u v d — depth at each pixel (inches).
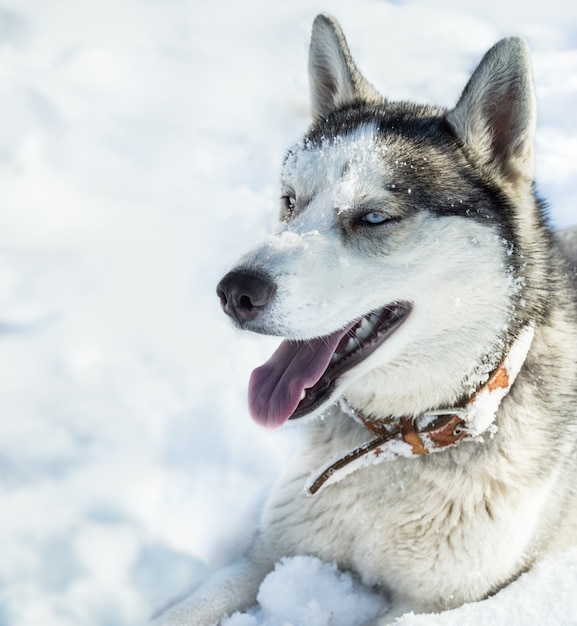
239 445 125.9
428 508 94.2
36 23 269.4
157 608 98.3
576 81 259.6
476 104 95.1
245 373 139.5
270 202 190.1
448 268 90.7
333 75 115.3
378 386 95.1
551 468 96.0
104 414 127.3
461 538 93.6
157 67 256.8
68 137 214.1
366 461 96.0
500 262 91.7
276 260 85.4
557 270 102.3
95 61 253.3
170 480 117.6
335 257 88.2
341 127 101.3
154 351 143.1
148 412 129.0
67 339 144.2
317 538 99.5
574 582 92.7
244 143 217.9
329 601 96.0
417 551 95.2
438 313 91.3
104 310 152.6
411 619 88.5
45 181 195.2
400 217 90.5
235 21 297.3
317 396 90.0
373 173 91.9
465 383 93.1
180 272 164.4
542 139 225.1
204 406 131.1
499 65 93.9
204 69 258.8
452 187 93.0
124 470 116.9
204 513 113.0
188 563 105.3
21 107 221.6
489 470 93.5
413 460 95.6
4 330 145.1
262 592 96.6
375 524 96.1
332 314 86.2
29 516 107.0
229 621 93.3
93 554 103.0
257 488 118.3
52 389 132.0
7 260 165.2
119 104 233.6
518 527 94.0
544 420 96.3
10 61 246.5
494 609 89.9
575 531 106.3
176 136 220.2
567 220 184.5
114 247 172.4
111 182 198.2
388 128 97.5
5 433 121.0
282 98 240.4
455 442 93.9
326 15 112.6
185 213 186.7
